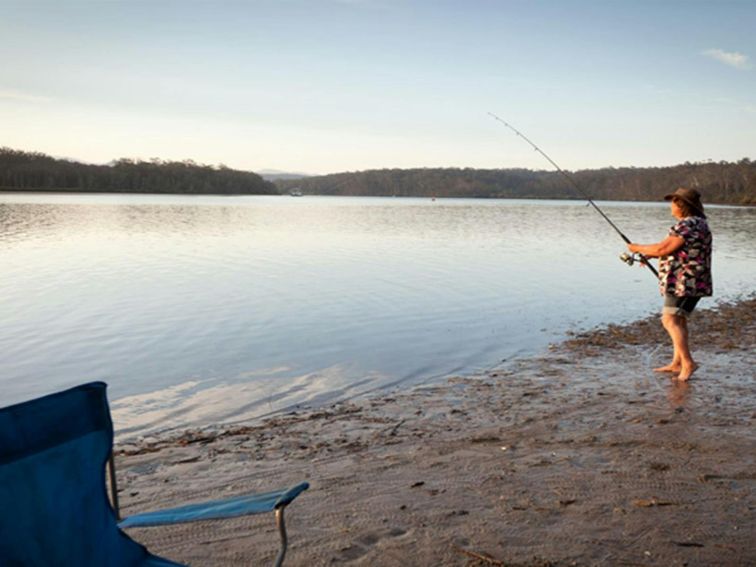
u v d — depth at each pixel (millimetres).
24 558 2154
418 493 4355
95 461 2414
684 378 7457
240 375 8742
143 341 10914
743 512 3963
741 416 6008
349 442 5633
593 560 3418
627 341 10281
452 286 17312
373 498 4285
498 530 3775
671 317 7395
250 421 6621
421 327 11906
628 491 4301
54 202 97625
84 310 13781
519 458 5016
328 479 4684
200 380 8531
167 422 6695
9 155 166875
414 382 8070
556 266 22578
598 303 14648
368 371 8766
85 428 2406
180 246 29781
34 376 9008
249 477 4816
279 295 15781
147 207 83062
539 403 6715
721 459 4875
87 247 28922
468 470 4781
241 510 2303
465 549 3553
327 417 6578
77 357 9930
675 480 4477
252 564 3428
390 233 40656
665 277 7297
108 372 9070
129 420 6809
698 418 5961
